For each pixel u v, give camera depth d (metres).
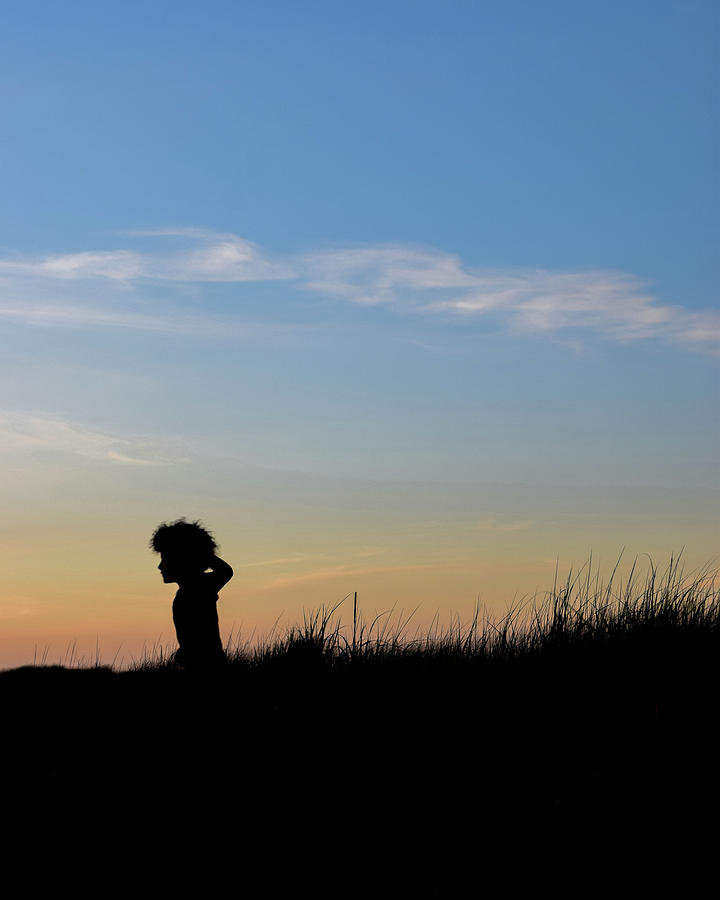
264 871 4.13
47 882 4.05
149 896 3.90
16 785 5.41
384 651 7.59
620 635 6.93
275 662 7.77
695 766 4.85
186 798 5.13
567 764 5.08
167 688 7.61
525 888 3.82
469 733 5.73
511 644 7.28
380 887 3.92
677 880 3.80
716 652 6.49
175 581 7.98
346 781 5.23
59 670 8.66
